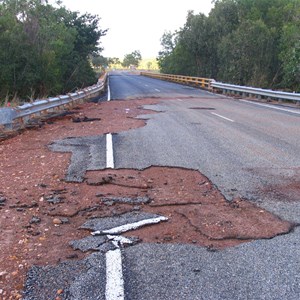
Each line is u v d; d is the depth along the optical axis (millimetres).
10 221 4828
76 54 40469
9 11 30203
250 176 6695
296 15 33656
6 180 6531
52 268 3721
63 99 17141
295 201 5504
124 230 4562
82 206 5324
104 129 11773
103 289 3350
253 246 4148
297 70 26203
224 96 26266
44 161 7848
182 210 5176
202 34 45062
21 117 12250
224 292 3289
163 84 43281
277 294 3254
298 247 4121
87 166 7344
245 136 10539
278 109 17859
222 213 5066
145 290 3330
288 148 8977
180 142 9656
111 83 45906
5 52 25234
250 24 32406
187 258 3895
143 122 13180
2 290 3344
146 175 6777
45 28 32938
